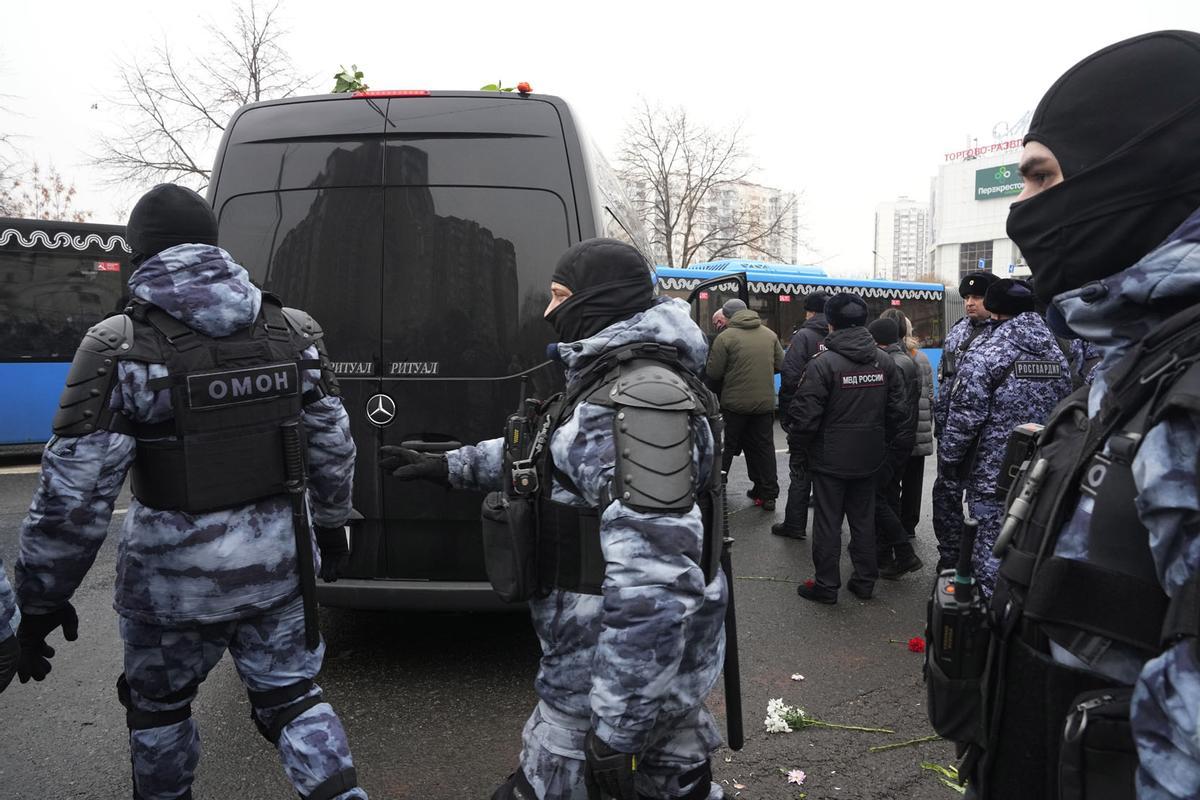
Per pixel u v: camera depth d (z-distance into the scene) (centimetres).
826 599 465
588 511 162
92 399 193
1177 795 84
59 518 193
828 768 290
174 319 206
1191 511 85
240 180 349
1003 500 144
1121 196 104
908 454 522
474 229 342
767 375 683
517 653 386
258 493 211
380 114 345
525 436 175
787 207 3116
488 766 290
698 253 3100
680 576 145
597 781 147
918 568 517
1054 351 371
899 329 574
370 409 343
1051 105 113
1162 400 93
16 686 351
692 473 153
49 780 280
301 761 206
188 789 224
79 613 439
